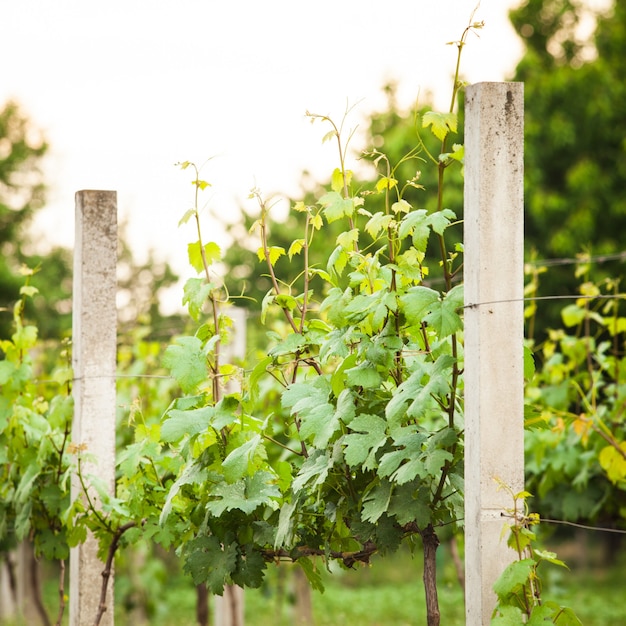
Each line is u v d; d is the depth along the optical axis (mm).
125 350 9883
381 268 4156
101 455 5492
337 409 3975
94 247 5531
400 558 22781
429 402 3963
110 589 5414
